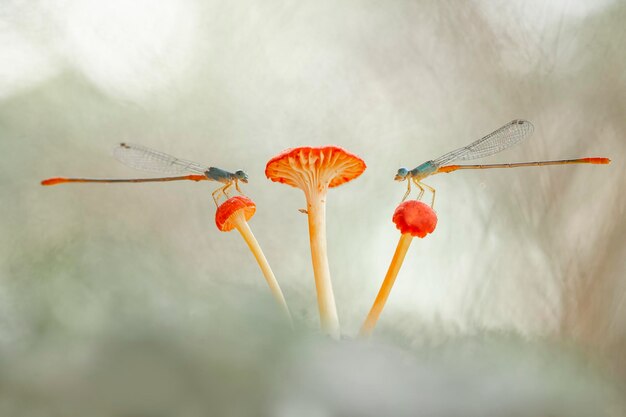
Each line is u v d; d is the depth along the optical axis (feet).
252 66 2.60
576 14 1.97
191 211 2.27
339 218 2.41
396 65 2.41
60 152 2.28
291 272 2.34
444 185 2.19
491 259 1.83
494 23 2.07
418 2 2.31
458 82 2.19
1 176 1.99
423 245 2.12
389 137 2.44
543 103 1.95
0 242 1.33
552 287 1.70
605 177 1.82
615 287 1.64
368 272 2.33
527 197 1.86
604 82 1.89
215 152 2.53
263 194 2.52
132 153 1.20
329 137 2.52
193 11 2.60
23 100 2.33
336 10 2.55
